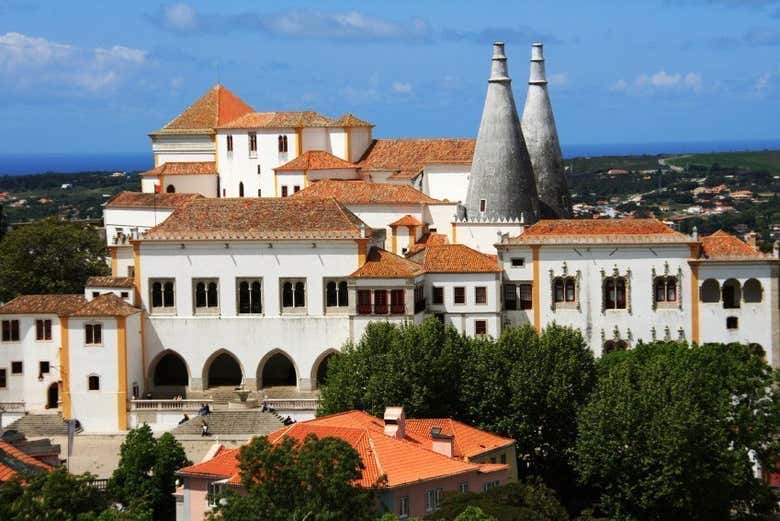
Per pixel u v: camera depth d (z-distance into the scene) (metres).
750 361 178.62
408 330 181.00
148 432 161.12
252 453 123.44
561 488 173.25
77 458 182.75
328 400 176.00
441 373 174.88
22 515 121.00
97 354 194.38
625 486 161.00
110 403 194.50
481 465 149.50
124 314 194.62
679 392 163.88
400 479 136.12
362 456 139.62
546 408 173.12
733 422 167.38
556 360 176.38
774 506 166.88
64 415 195.12
